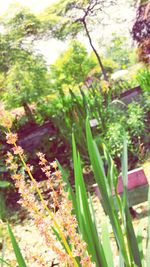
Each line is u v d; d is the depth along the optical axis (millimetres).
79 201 1155
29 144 6715
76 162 1136
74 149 1129
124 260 1200
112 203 1200
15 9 11805
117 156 5266
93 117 5969
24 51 10641
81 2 14695
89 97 6699
